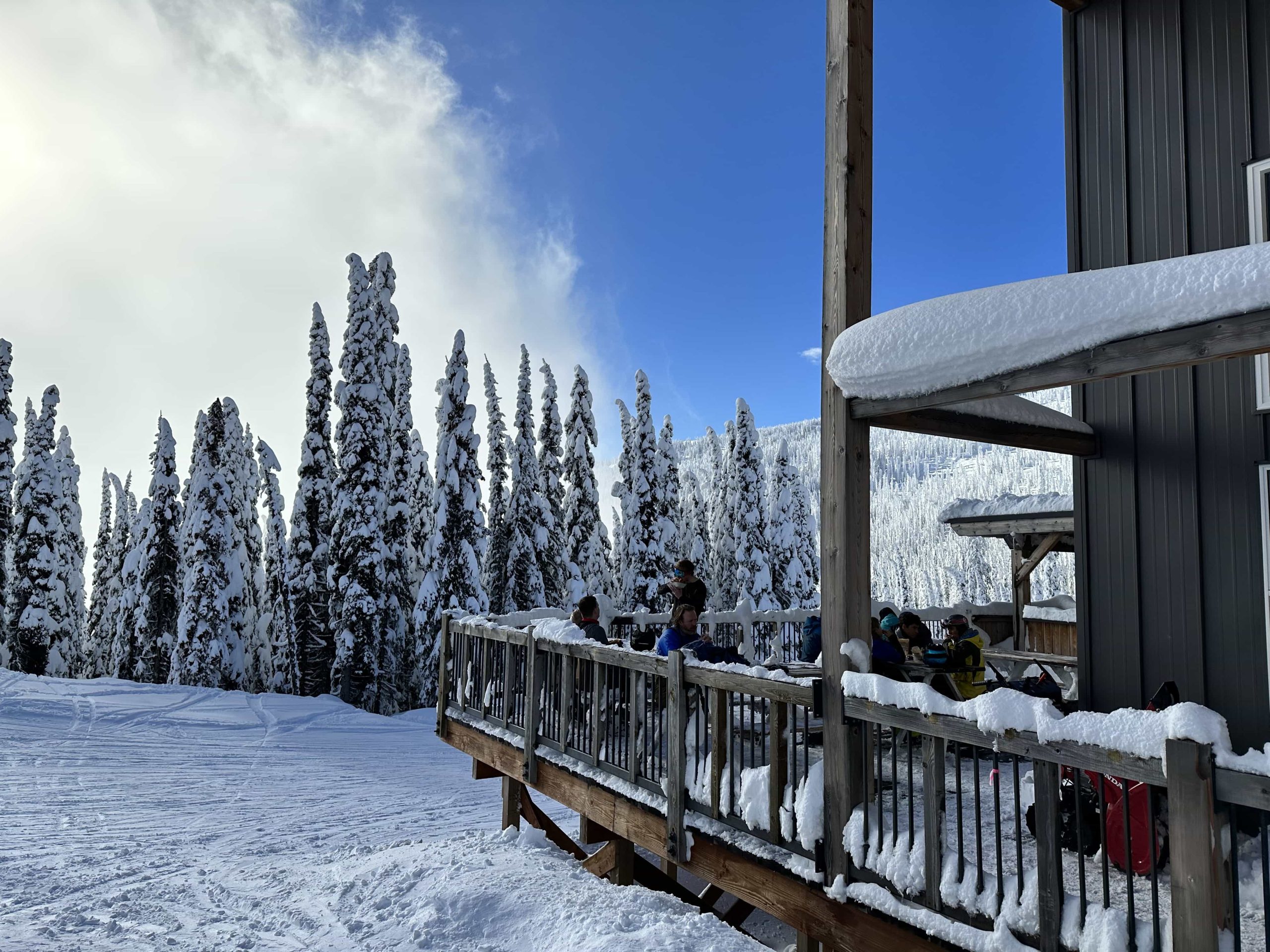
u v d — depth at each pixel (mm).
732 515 41062
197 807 13039
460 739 9023
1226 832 2586
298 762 18547
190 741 20047
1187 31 5602
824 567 4336
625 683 6434
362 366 30844
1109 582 5785
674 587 7297
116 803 12781
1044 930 3092
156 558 36750
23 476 34688
